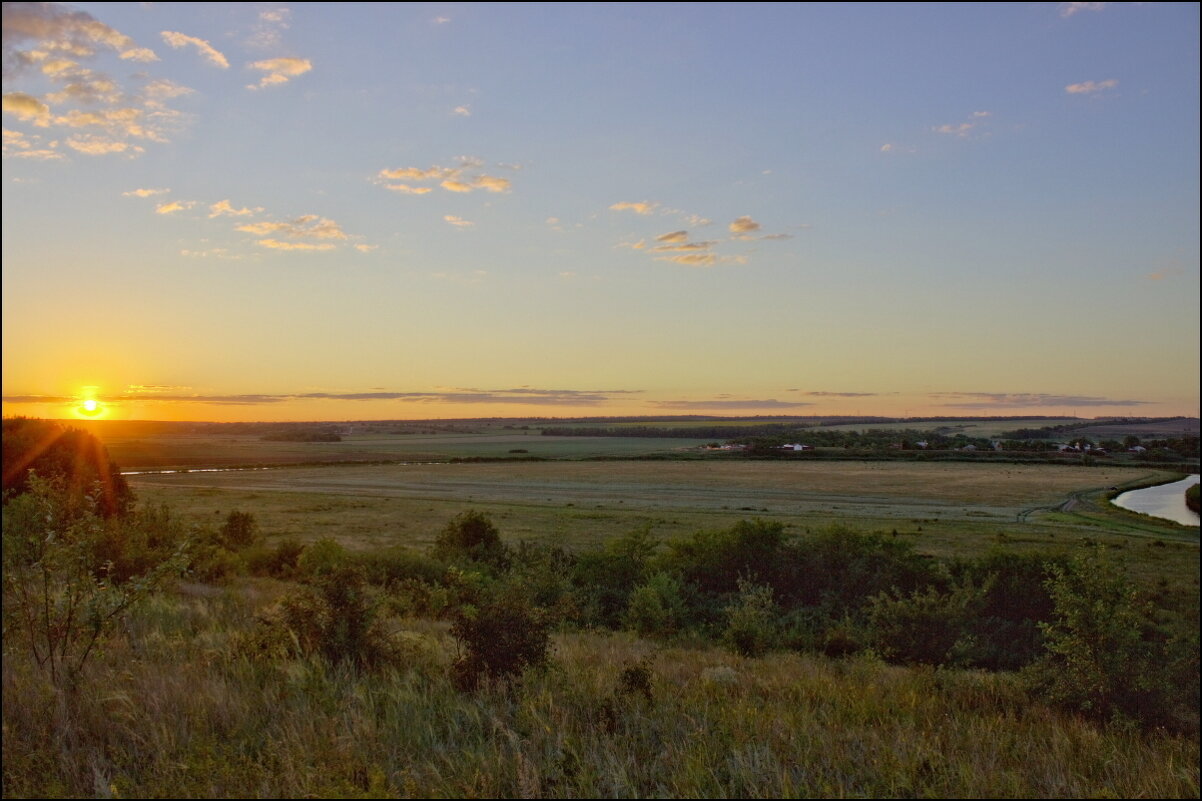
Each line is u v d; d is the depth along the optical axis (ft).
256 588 62.59
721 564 82.53
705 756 18.17
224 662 24.47
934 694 31.27
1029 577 70.69
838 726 22.35
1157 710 29.86
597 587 77.10
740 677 32.60
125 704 18.84
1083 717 30.48
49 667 22.39
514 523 204.74
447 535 104.78
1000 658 54.60
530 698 22.38
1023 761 21.12
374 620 28.76
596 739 19.21
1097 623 31.24
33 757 15.76
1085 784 19.19
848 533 84.79
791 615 69.00
